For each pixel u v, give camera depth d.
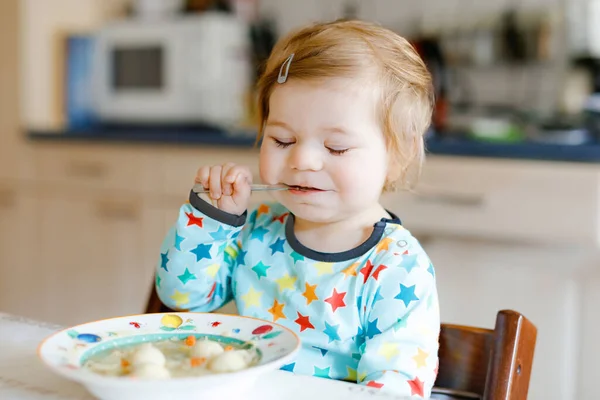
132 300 2.35
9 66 2.49
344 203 0.86
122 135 2.28
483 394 0.81
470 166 1.82
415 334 0.79
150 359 0.59
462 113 2.45
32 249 2.53
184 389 0.54
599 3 2.25
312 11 2.66
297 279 0.90
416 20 2.51
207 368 0.60
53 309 2.52
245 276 0.95
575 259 1.75
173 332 0.69
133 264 2.33
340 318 0.86
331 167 0.84
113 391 0.54
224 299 0.98
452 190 1.84
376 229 0.88
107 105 2.60
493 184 1.79
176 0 2.66
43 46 2.54
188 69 2.44
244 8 2.66
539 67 2.37
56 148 2.43
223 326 0.71
